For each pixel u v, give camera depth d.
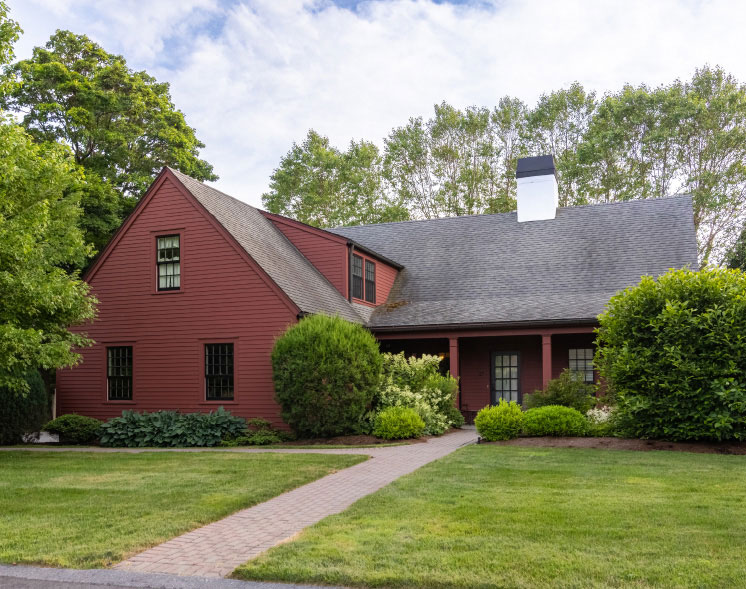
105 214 23.89
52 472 10.48
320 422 14.49
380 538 6.00
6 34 12.88
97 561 5.61
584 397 14.98
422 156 38.00
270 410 16.08
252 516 7.27
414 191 38.53
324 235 19.94
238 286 16.61
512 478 8.98
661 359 12.10
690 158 32.59
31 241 11.93
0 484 9.39
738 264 28.97
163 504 7.79
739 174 30.86
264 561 5.39
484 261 21.61
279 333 16.06
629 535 5.95
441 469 9.80
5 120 13.38
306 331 14.56
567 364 19.27
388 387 16.02
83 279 18.33
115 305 17.97
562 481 8.70
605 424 13.66
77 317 14.35
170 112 27.52
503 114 36.56
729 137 30.48
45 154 13.48
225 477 9.57
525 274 20.25
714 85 32.72
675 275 12.75
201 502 7.86
